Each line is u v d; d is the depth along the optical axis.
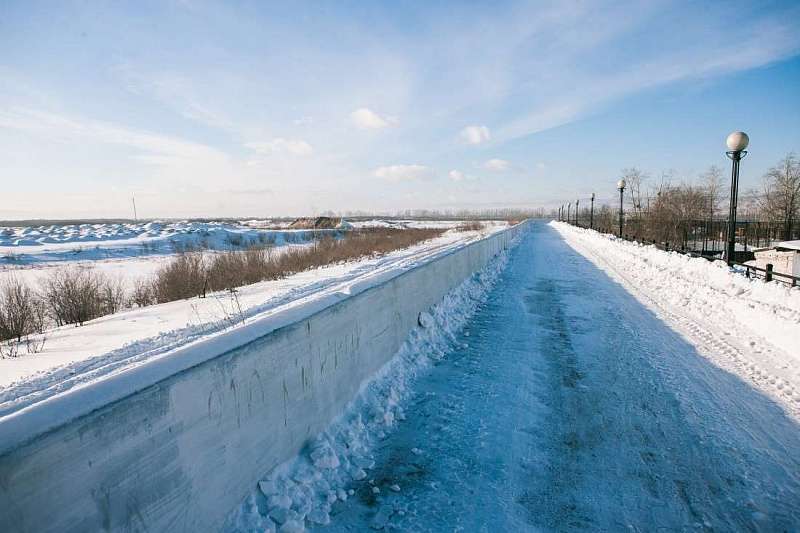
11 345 6.70
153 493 2.25
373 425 4.46
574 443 4.19
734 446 4.07
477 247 13.72
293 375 3.57
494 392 5.36
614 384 5.56
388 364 5.72
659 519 3.15
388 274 6.21
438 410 4.91
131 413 2.14
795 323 6.60
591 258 20.33
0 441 1.64
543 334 7.85
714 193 43.16
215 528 2.68
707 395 5.18
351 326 4.69
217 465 2.71
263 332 3.25
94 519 1.96
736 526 3.06
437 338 7.26
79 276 13.17
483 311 9.64
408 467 3.83
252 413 3.06
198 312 8.67
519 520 3.15
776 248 13.98
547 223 89.31
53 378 4.23
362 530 3.07
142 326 7.60
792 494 3.38
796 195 37.62
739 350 6.82
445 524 3.12
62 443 1.83
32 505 1.72
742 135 10.70
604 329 8.16
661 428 4.44
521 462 3.88
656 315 9.21
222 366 2.78
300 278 14.40
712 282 11.38
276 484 3.24
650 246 18.72
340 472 3.68
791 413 4.69
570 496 3.42
